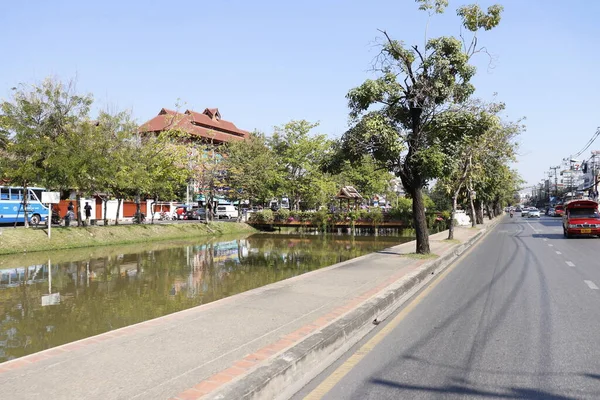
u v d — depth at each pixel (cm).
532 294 959
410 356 566
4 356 707
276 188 5088
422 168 1444
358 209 5038
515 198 13300
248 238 3656
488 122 1453
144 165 3069
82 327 891
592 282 1106
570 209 2812
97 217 4212
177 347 534
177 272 1658
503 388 459
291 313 714
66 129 2506
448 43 1500
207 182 4162
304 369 504
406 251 1744
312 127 5194
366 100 1502
